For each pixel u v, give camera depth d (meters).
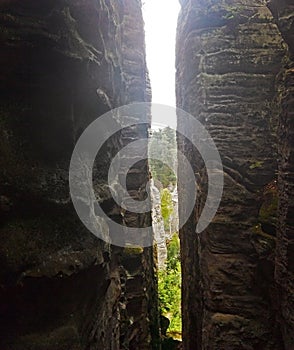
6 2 1.99
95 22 2.57
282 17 3.88
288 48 4.15
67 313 2.26
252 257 6.61
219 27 7.35
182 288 10.17
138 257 7.89
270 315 6.29
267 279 6.25
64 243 2.26
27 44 2.04
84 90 2.51
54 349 2.11
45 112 2.22
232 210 6.84
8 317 2.04
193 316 8.56
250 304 6.50
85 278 2.42
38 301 2.11
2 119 2.06
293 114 3.97
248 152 6.96
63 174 2.30
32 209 2.14
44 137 2.23
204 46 7.36
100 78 2.84
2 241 1.99
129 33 8.66
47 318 2.17
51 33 2.10
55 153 2.29
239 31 7.28
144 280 8.34
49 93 2.22
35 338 2.08
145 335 8.15
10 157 2.06
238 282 6.62
